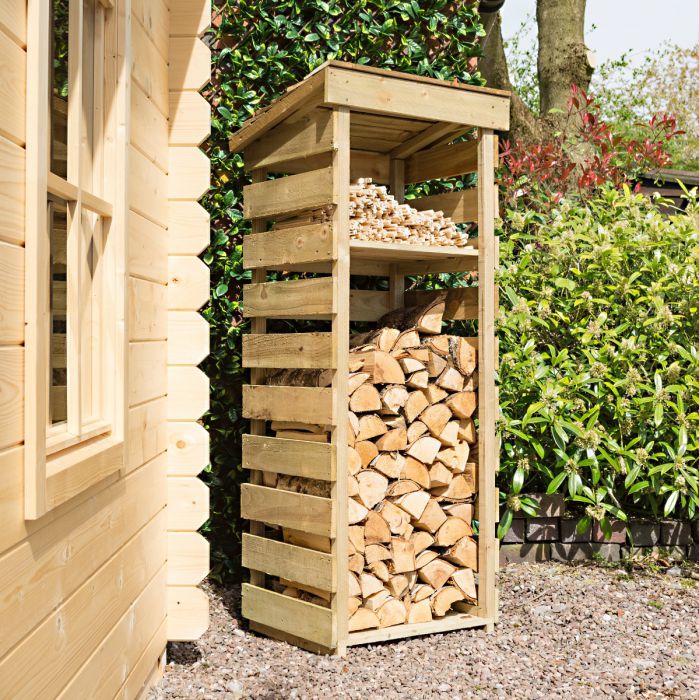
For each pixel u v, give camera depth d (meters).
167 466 2.92
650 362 4.34
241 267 3.93
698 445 4.06
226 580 3.98
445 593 3.35
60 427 1.87
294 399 3.16
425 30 4.16
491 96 3.26
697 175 8.66
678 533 4.20
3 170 1.47
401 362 3.29
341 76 2.91
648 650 3.13
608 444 3.99
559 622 3.40
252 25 3.94
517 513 4.13
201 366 3.97
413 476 3.29
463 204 3.52
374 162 3.89
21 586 1.55
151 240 2.67
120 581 2.28
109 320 2.21
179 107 2.95
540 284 4.50
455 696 2.73
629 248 4.45
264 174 3.46
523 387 4.06
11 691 1.50
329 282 2.99
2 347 1.47
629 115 14.30
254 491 3.34
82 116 2.04
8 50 1.50
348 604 3.12
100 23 2.18
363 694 2.74
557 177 5.52
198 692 2.74
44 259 1.63
